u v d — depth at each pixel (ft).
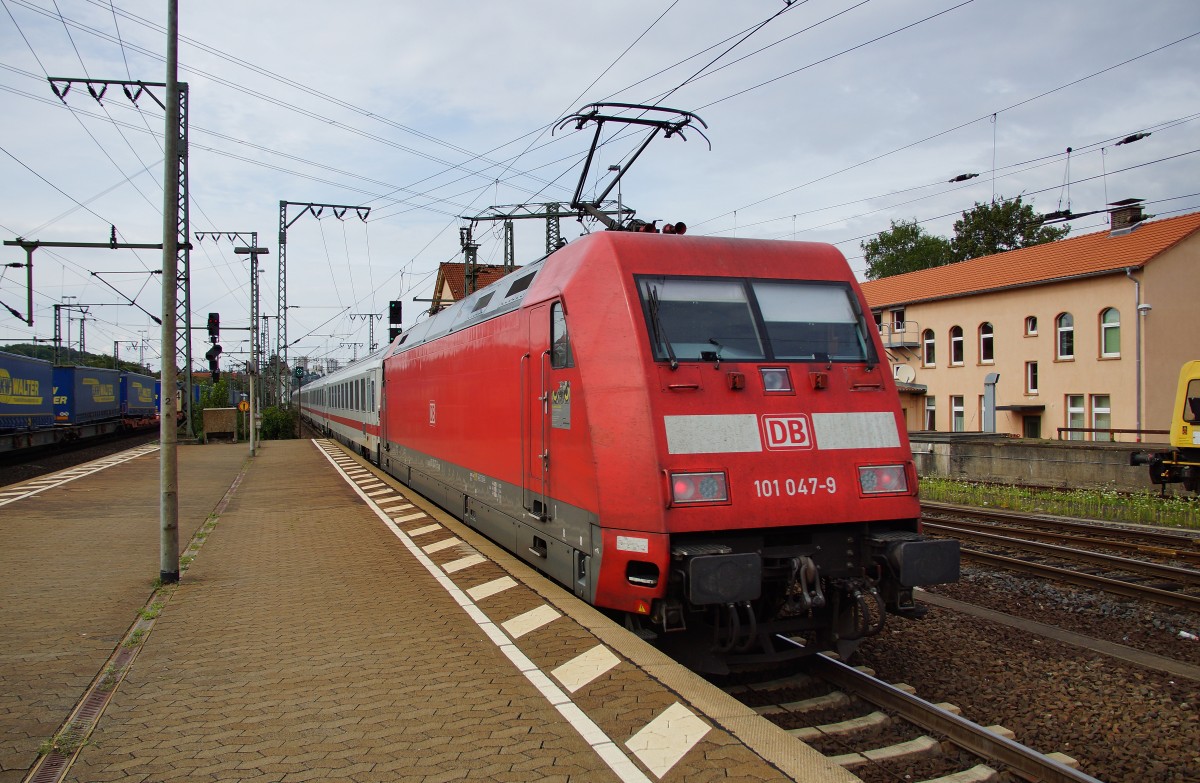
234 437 127.85
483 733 15.35
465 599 26.09
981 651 24.20
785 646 22.66
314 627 23.15
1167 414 93.71
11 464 88.94
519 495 28.37
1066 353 103.50
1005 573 34.40
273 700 17.38
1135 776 16.55
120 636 22.50
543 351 25.30
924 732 17.99
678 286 22.31
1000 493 61.05
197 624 23.66
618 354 21.22
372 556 34.17
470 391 36.09
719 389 21.03
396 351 63.52
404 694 17.56
